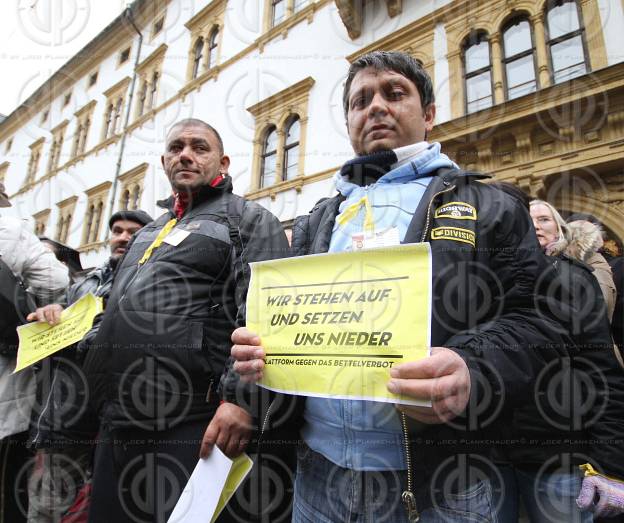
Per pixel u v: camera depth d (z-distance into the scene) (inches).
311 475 38.3
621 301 58.3
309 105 279.4
